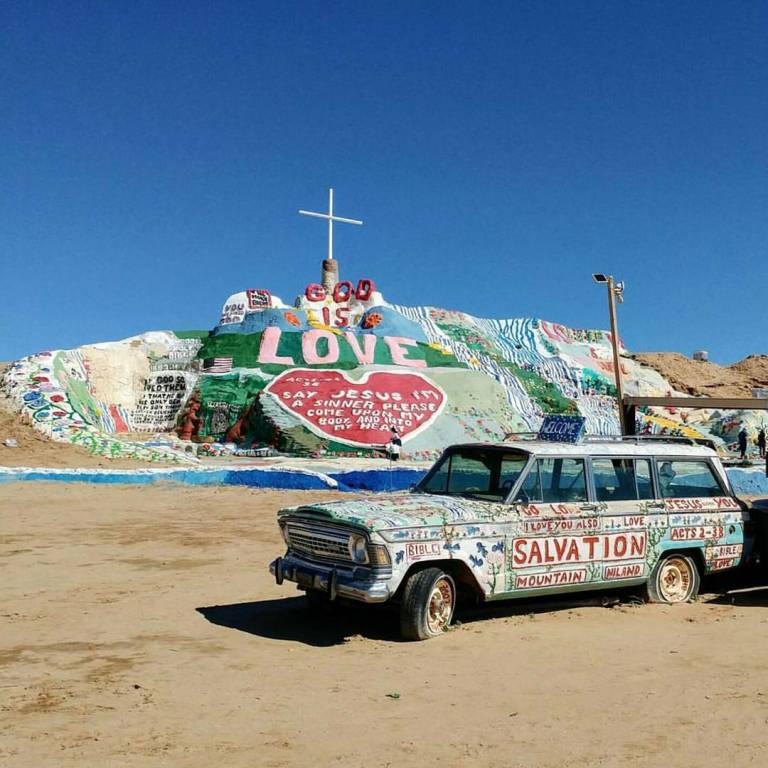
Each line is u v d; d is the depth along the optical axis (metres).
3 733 4.53
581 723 4.71
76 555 11.78
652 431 46.12
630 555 8.25
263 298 49.25
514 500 7.62
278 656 6.37
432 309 55.06
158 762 4.11
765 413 45.84
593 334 59.50
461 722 4.75
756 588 9.73
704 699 5.19
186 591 9.09
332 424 37.69
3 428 30.97
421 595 6.86
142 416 42.97
